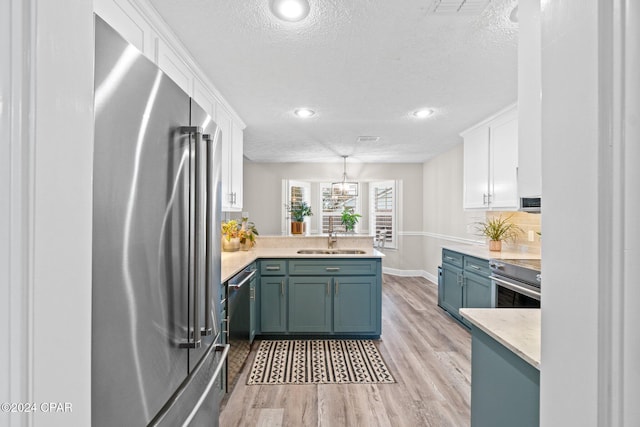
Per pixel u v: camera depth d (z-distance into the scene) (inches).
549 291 23.3
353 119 137.9
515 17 66.6
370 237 156.3
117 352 30.5
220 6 63.2
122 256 31.2
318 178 257.3
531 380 38.5
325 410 81.8
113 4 53.7
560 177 22.2
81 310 23.2
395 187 254.8
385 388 92.2
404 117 134.7
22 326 18.5
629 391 17.4
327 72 92.4
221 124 111.8
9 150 18.3
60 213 21.1
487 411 48.8
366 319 128.0
